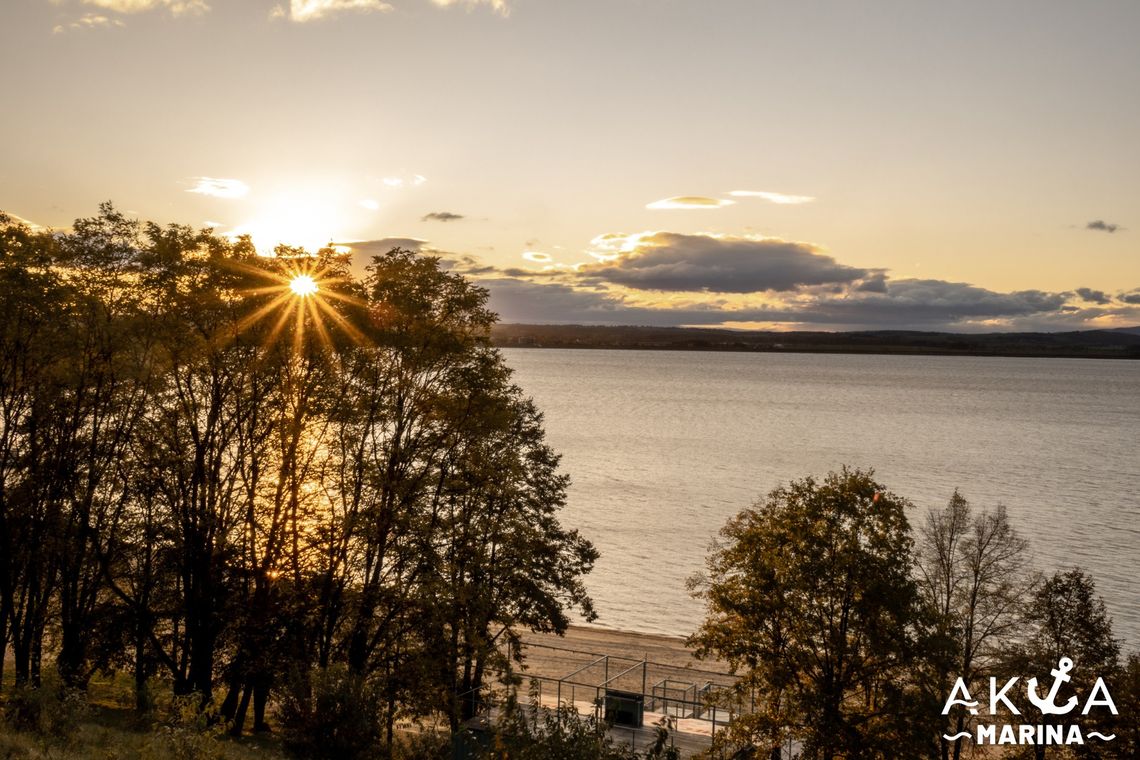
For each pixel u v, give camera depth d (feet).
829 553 96.12
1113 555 245.45
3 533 84.89
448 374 96.22
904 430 622.13
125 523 93.20
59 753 56.24
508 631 120.06
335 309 88.58
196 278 84.23
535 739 54.65
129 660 96.53
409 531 94.38
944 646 92.07
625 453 474.08
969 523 197.98
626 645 178.60
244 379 88.02
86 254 83.56
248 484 91.15
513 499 119.44
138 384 87.51
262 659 86.79
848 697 98.43
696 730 115.85
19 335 81.51
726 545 249.55
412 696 94.12
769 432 591.78
